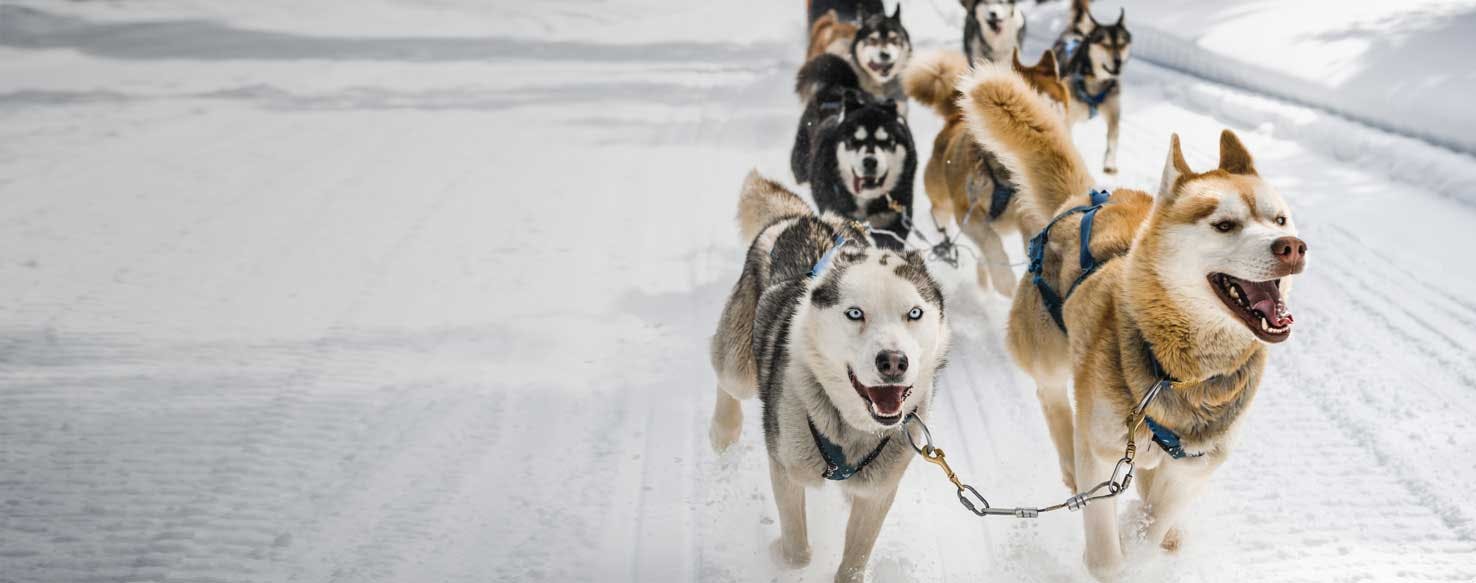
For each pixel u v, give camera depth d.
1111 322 3.13
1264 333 2.74
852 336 2.87
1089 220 3.55
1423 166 7.02
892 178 6.04
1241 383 2.98
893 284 2.90
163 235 6.89
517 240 6.89
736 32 17.45
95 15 17.72
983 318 5.48
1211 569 3.35
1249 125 9.04
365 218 7.38
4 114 10.70
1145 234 3.00
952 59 6.13
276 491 3.85
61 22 16.88
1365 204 6.69
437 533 3.62
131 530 3.57
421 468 4.05
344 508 3.76
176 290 5.88
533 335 5.32
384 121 10.94
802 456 3.13
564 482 3.98
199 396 4.57
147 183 8.25
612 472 4.05
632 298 5.82
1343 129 7.96
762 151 9.21
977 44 11.45
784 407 3.14
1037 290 3.80
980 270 5.76
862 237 3.81
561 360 5.04
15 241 6.66
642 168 8.77
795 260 3.56
